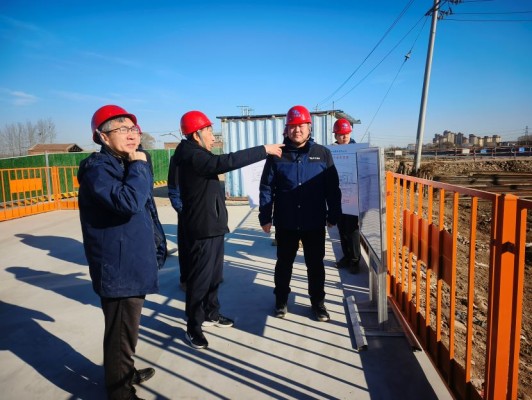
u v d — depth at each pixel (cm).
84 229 203
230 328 320
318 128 1071
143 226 211
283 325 324
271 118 1131
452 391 213
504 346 165
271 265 500
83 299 397
